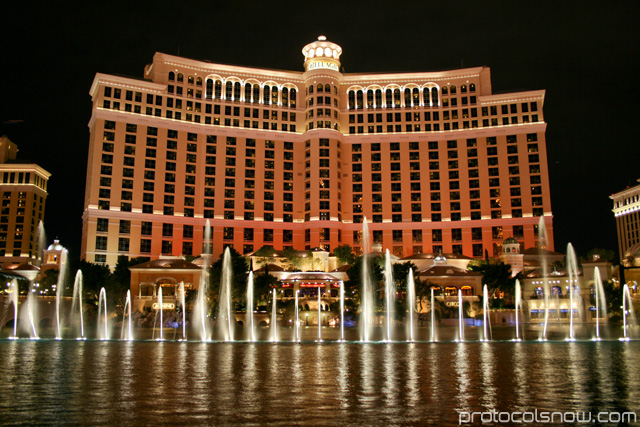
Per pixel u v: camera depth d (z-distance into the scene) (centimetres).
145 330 7369
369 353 3734
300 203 14088
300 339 5525
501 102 13975
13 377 2445
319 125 14175
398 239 13750
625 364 3003
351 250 12469
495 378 2412
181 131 13438
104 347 4350
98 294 9144
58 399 1875
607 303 8419
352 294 8588
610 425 1516
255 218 13675
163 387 2142
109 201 12381
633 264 10369
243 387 2142
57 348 4259
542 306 8950
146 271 9338
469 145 13950
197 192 13338
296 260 11712
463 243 13475
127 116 12850
